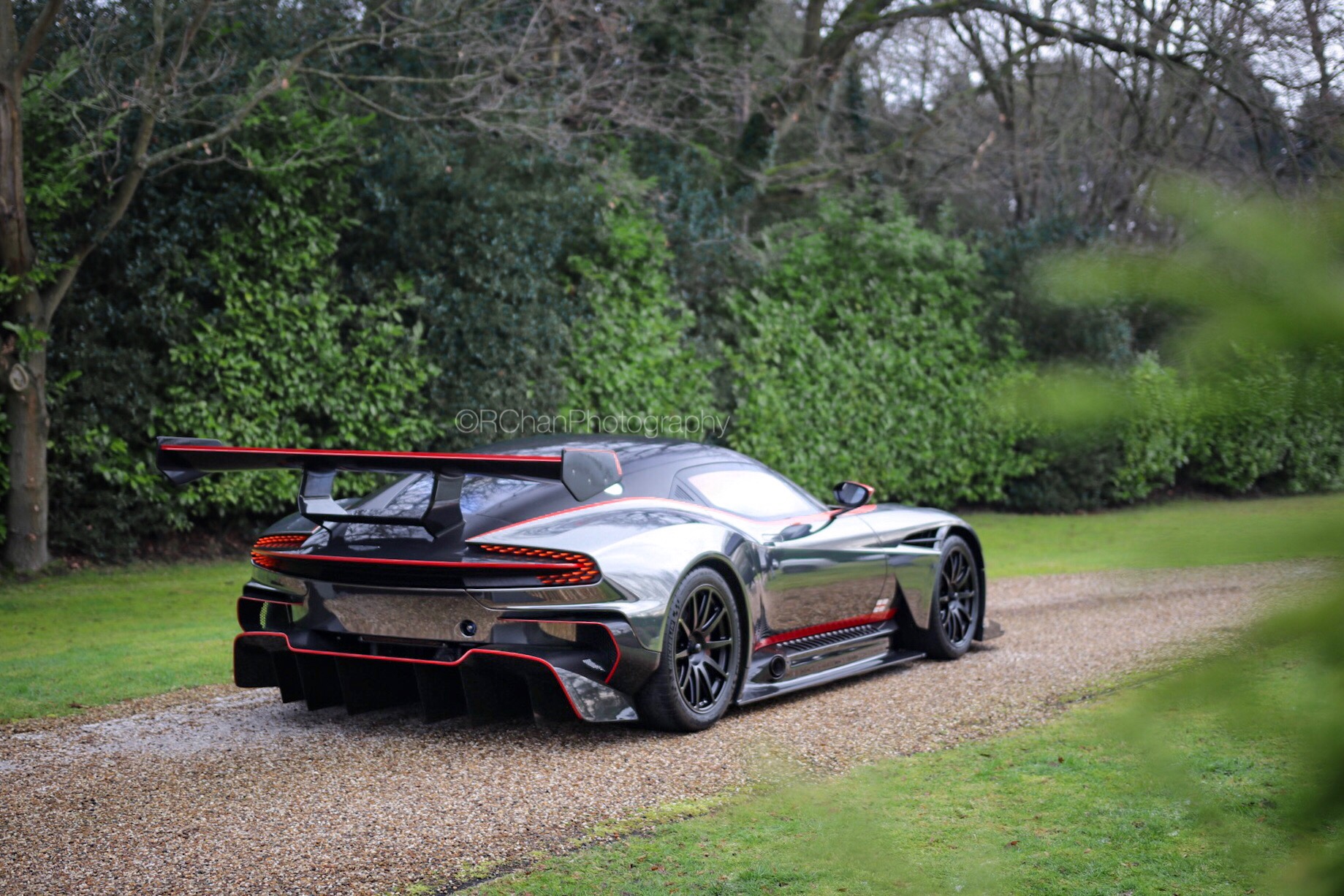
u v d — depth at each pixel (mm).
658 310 13227
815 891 2600
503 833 3152
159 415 10148
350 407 11070
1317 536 662
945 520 6316
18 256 9156
